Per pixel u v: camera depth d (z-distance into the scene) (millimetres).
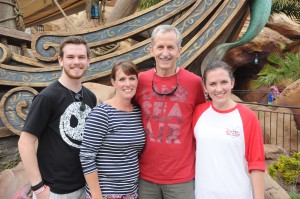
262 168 1871
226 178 1939
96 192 1949
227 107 2037
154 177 2137
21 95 4004
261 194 1861
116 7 5824
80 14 14125
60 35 4320
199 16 4387
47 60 4266
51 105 1979
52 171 2004
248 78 15164
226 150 1944
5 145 4121
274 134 6766
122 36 4422
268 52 13586
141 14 4457
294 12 12547
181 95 2152
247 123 1945
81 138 2064
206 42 4305
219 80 1969
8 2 5297
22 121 3963
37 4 8797
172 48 2066
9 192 3377
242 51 13344
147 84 2201
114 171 1998
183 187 2105
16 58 4199
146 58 4355
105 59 4355
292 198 3408
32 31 10555
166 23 4566
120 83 2031
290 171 3928
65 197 2023
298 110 7059
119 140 2002
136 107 2203
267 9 4328
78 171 2066
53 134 2004
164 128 2121
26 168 1901
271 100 9844
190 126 2174
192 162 2162
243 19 4688
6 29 4266
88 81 4332
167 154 2107
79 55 2049
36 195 1921
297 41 14117
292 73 9656
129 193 2047
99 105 2043
